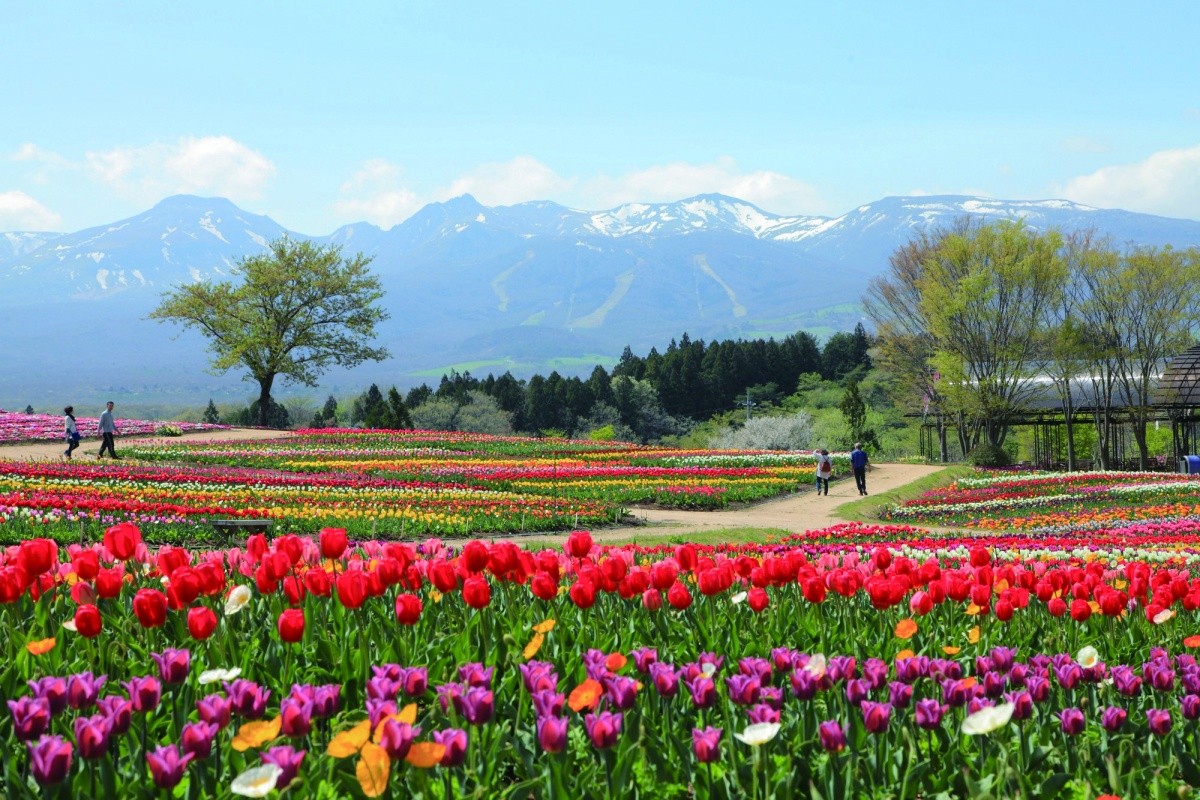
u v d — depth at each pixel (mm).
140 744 4363
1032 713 5133
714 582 6930
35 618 6500
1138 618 7766
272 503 25953
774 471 43062
